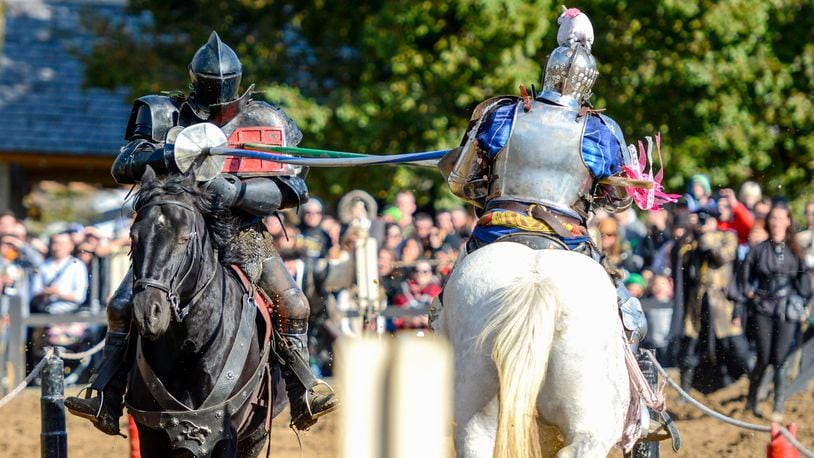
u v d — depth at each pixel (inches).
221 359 379.6
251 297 398.9
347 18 1224.2
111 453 682.2
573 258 323.9
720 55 1120.2
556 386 305.1
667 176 1139.3
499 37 1074.1
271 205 408.8
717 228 827.4
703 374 844.6
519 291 303.6
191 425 372.5
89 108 1594.5
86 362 882.1
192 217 356.5
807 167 1183.6
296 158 406.9
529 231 353.7
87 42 1697.8
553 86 373.4
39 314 869.2
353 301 820.0
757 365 794.2
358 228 824.3
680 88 1140.5
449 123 1135.0
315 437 724.7
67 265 909.2
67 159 1518.2
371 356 122.5
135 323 353.4
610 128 373.4
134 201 362.0
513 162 361.1
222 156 397.1
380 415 121.5
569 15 393.4
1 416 776.3
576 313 304.2
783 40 1163.3
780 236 797.2
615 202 386.3
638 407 377.4
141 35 1310.3
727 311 812.6
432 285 864.9
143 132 415.8
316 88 1208.2
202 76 416.5
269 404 404.8
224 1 1264.8
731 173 1153.4
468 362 310.8
